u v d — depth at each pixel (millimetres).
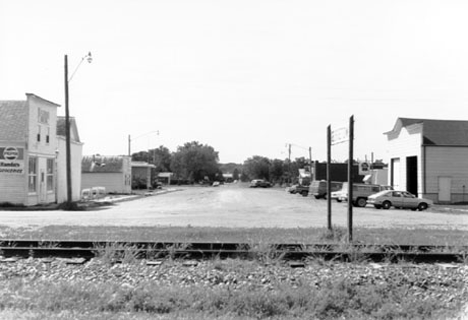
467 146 48906
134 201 51625
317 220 26750
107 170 77812
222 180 182125
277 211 34844
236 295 8906
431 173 48750
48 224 23281
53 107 46781
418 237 17828
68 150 39594
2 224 23125
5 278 10805
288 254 12750
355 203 44938
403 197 40781
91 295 8922
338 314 8477
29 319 7613
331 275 10828
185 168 163625
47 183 45719
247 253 12883
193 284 10078
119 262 12211
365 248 13609
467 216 32375
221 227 21203
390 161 56688
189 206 41406
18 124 41312
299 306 8586
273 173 157875
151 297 8820
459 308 8852
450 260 12953
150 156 177125
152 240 15688
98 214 31391
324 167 73875
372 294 9250
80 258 12750
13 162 40344
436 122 51594
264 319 8078
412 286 10320
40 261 12320
